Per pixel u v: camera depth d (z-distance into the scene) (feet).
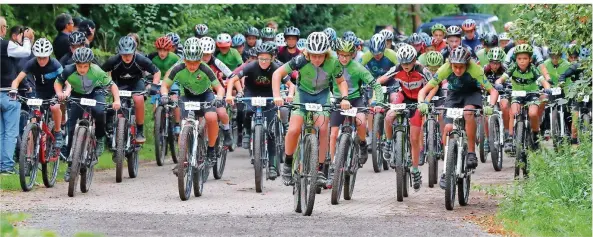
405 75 59.57
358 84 56.75
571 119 73.20
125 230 44.29
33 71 61.00
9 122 63.21
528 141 65.72
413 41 82.43
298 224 46.50
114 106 59.31
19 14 92.84
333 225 46.24
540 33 57.77
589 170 52.37
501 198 55.93
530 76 66.59
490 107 53.57
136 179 65.05
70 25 73.92
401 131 54.75
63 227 44.83
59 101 57.88
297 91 51.98
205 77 58.39
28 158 57.31
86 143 56.90
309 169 49.42
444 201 55.31
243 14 120.26
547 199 49.52
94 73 59.26
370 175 67.82
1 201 53.67
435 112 56.65
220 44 77.56
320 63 49.93
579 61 58.44
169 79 58.39
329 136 54.90
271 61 61.57
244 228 45.19
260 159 58.44
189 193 55.47
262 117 59.47
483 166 74.43
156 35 101.76
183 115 59.16
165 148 73.67
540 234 44.24
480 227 46.19
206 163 58.29
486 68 70.08
